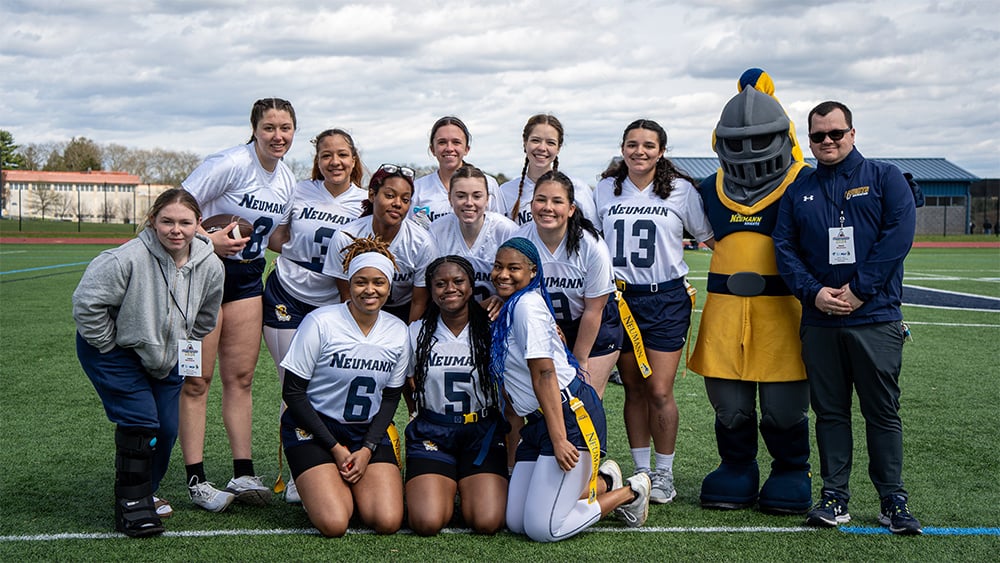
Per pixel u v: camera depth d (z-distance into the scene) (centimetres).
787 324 474
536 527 421
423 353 448
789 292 477
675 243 503
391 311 514
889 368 432
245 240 460
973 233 5894
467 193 471
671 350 499
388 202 462
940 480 530
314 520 428
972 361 943
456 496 511
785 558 403
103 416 683
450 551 410
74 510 468
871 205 431
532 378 421
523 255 428
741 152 470
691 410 735
